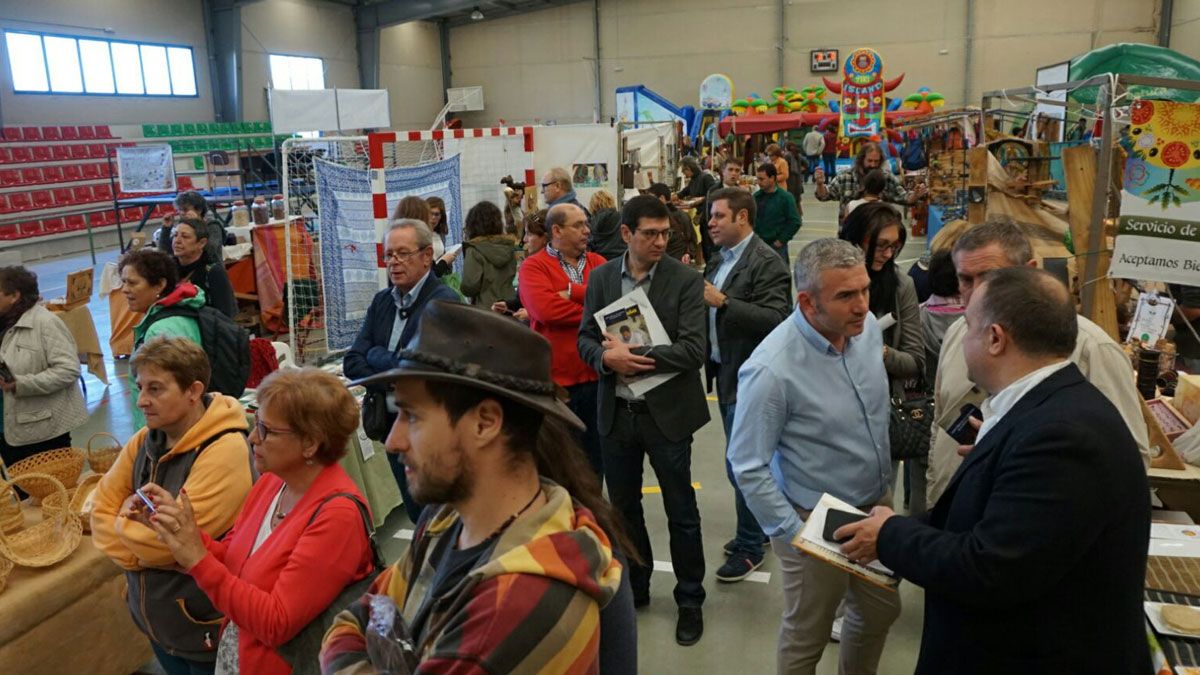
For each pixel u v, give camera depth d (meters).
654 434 2.83
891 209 2.70
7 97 13.88
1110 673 1.36
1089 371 1.98
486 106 25.73
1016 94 5.90
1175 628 1.81
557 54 24.67
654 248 2.79
